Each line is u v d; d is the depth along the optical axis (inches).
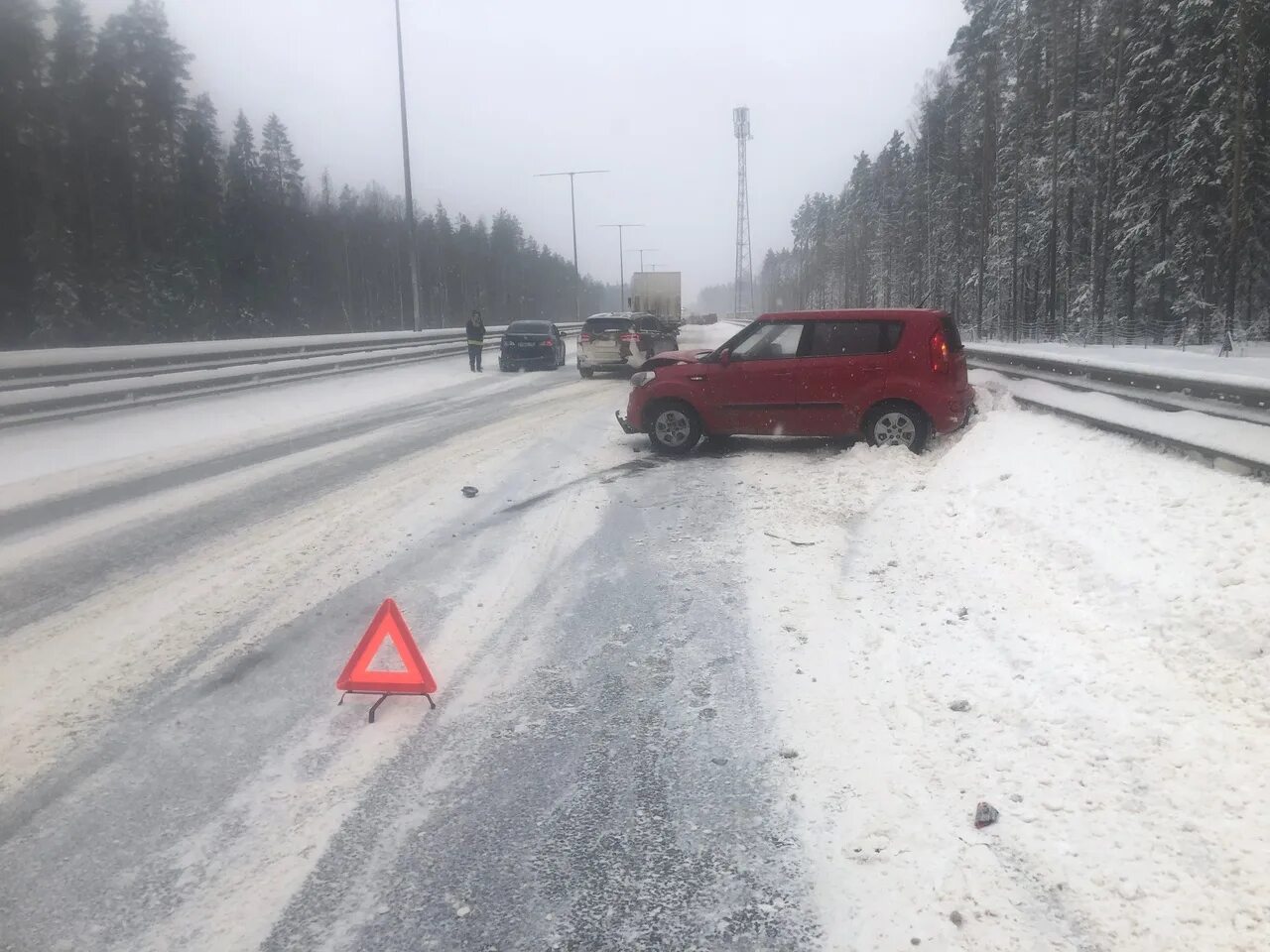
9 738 162.7
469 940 109.9
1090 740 142.4
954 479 306.8
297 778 148.5
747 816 134.3
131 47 1873.8
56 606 232.4
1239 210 1114.7
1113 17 1459.2
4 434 482.3
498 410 637.3
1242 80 1058.1
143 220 1951.3
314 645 206.5
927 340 380.5
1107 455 263.7
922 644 188.9
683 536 285.0
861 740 153.5
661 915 113.6
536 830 132.8
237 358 745.6
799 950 106.4
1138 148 1343.5
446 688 182.5
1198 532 191.9
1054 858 117.8
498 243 4987.7
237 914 115.1
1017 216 1782.7
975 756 144.3
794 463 386.9
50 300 1587.1
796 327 403.5
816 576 239.1
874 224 3376.0
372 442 490.0
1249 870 109.8
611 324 906.7
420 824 134.8
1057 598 194.5
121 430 512.1
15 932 112.3
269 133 2608.3
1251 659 148.7
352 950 108.4
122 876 123.3
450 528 305.9
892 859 121.6
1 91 1545.3
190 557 274.4
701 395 413.7
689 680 182.1
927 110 2496.3
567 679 185.0
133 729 166.1
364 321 3410.4
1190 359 698.2
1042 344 1337.4
